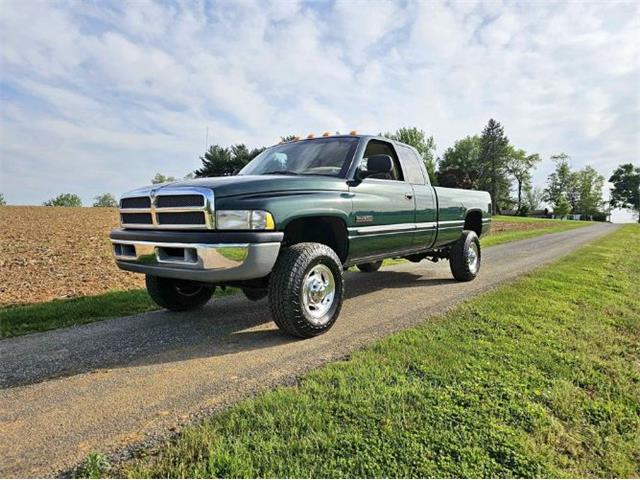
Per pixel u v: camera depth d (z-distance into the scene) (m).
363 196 4.77
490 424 2.44
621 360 3.66
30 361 3.50
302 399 2.64
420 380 2.96
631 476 2.16
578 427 2.57
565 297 5.81
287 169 5.15
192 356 3.59
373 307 5.30
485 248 14.02
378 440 2.23
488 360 3.38
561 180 102.19
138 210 4.05
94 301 5.74
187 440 2.22
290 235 4.68
